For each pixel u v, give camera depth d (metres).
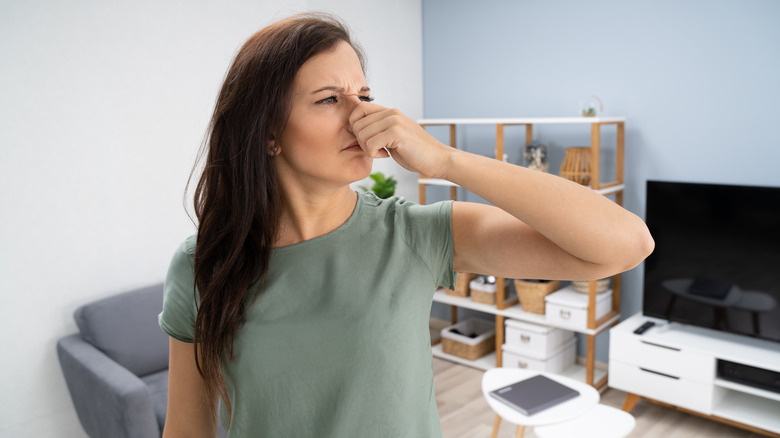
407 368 0.75
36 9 2.64
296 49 0.69
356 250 0.78
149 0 2.97
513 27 3.66
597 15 3.29
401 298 0.76
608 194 3.35
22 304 2.72
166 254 3.15
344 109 0.71
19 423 2.74
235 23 3.29
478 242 0.79
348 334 0.74
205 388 0.86
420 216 0.81
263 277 0.76
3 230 2.64
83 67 2.79
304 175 0.74
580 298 3.24
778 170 2.79
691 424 2.86
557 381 2.43
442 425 2.94
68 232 2.82
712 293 2.83
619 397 3.19
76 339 2.79
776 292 2.63
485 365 3.58
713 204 2.78
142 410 2.32
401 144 0.66
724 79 2.90
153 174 3.07
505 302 3.55
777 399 2.51
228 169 0.77
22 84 2.63
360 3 3.78
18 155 2.65
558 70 3.49
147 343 2.81
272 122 0.71
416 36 4.15
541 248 0.75
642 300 3.13
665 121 3.12
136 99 2.97
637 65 3.18
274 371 0.75
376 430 0.74
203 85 3.20
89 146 2.85
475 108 3.95
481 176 0.68
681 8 2.98
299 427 0.75
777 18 2.70
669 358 2.77
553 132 3.56
